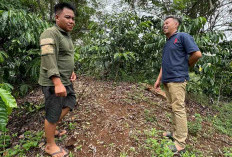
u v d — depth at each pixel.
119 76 4.04
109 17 3.93
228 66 3.88
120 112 2.47
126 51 3.82
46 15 4.93
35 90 3.54
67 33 1.55
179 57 1.75
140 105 2.77
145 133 1.98
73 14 1.48
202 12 5.40
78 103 2.66
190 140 2.08
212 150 1.98
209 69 3.23
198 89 3.74
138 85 3.68
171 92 1.80
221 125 2.80
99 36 3.88
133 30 3.83
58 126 2.08
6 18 2.02
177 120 1.78
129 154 1.67
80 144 1.79
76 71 4.64
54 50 1.36
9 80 3.01
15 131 2.18
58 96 1.41
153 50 3.92
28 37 2.26
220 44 4.20
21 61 2.74
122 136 1.93
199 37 3.38
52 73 1.29
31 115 2.48
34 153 1.67
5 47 2.58
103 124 2.13
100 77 4.10
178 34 1.78
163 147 1.57
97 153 1.69
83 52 4.00
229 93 4.41
